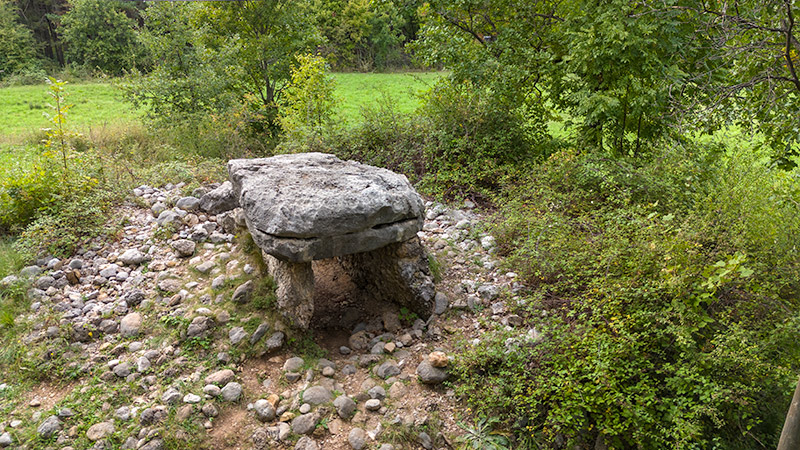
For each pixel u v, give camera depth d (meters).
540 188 5.21
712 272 3.23
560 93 7.05
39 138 10.77
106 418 3.26
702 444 2.89
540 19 7.24
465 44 7.46
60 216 4.94
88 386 3.47
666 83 5.50
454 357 3.62
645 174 4.96
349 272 4.74
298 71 9.11
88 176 5.62
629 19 5.51
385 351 3.86
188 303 4.08
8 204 5.13
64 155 5.60
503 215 5.20
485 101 6.47
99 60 29.83
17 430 3.19
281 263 3.87
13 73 27.91
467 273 4.57
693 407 2.90
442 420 3.33
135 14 33.19
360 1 31.50
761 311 3.42
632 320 3.36
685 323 3.27
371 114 7.09
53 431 3.17
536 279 4.30
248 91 12.02
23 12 34.69
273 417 3.29
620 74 5.85
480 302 4.23
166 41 10.91
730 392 2.88
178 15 11.09
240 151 9.54
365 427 3.27
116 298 4.20
